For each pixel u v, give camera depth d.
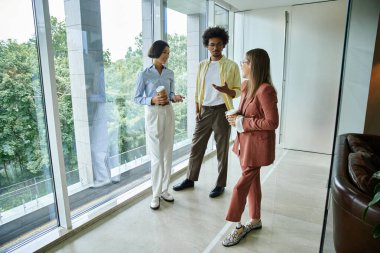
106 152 2.55
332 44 3.94
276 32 4.29
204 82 2.67
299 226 2.23
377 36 2.78
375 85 2.87
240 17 4.53
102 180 2.54
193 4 3.59
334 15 3.86
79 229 2.17
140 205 2.60
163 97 2.22
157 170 2.46
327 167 3.63
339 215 1.54
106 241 2.06
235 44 4.66
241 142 1.90
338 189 1.53
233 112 1.91
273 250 1.93
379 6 2.63
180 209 2.52
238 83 2.65
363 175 1.51
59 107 2.06
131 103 2.75
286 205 2.59
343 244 1.54
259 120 1.76
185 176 3.33
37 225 2.04
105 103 2.46
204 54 4.01
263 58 1.77
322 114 4.18
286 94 4.39
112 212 2.46
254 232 2.15
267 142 1.81
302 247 1.96
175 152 3.69
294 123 4.41
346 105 2.60
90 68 2.28
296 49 4.20
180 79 3.55
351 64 2.54
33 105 1.90
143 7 2.80
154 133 2.36
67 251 1.94
